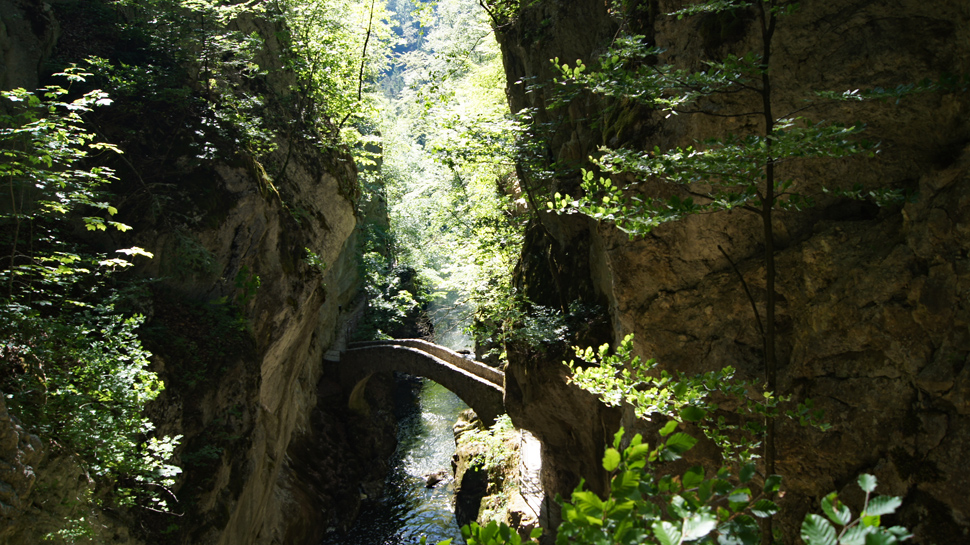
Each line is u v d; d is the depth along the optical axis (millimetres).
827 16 7160
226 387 13141
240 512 13352
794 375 7320
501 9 17391
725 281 8320
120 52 14945
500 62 22562
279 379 16938
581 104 14148
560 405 15055
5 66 12734
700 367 8703
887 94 5270
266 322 15352
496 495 20359
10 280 8938
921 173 6582
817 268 7199
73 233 12508
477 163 14172
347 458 25812
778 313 7824
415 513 23469
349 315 33594
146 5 15695
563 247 16203
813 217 7559
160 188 13688
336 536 21969
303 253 17156
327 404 28000
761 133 7875
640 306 9336
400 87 64688
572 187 14625
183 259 13383
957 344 5789
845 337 6777
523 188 17031
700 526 2174
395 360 27062
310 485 22469
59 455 8133
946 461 5719
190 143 14523
